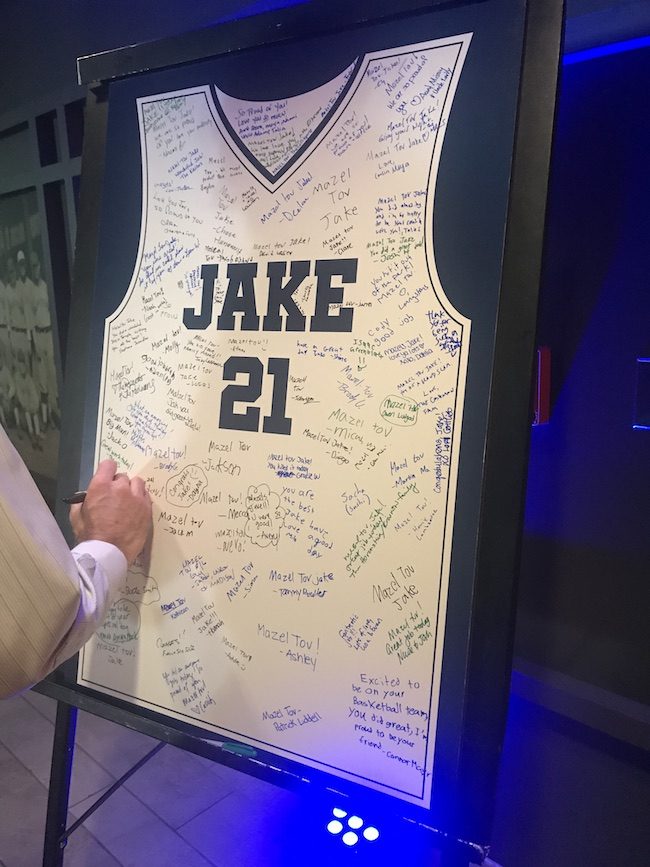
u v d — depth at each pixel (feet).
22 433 8.46
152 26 5.41
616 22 3.43
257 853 4.97
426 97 2.84
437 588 2.74
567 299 3.99
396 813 2.78
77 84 6.10
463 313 2.72
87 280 3.70
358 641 2.91
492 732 2.60
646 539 3.77
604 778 4.06
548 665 4.25
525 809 4.49
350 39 3.03
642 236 3.66
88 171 3.74
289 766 3.04
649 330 3.66
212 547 3.28
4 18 6.88
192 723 3.28
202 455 3.33
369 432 2.92
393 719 2.83
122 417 3.57
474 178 2.71
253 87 3.28
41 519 2.48
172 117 3.52
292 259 3.14
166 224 3.50
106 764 5.89
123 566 3.14
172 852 4.97
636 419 3.67
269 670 3.11
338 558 2.97
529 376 2.54
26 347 7.91
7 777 5.68
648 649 3.81
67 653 2.72
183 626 3.33
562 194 3.96
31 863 4.81
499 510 2.58
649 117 3.58
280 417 3.14
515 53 2.64
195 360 3.38
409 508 2.81
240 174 3.31
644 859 3.94
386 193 2.92
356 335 2.97
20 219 7.40
